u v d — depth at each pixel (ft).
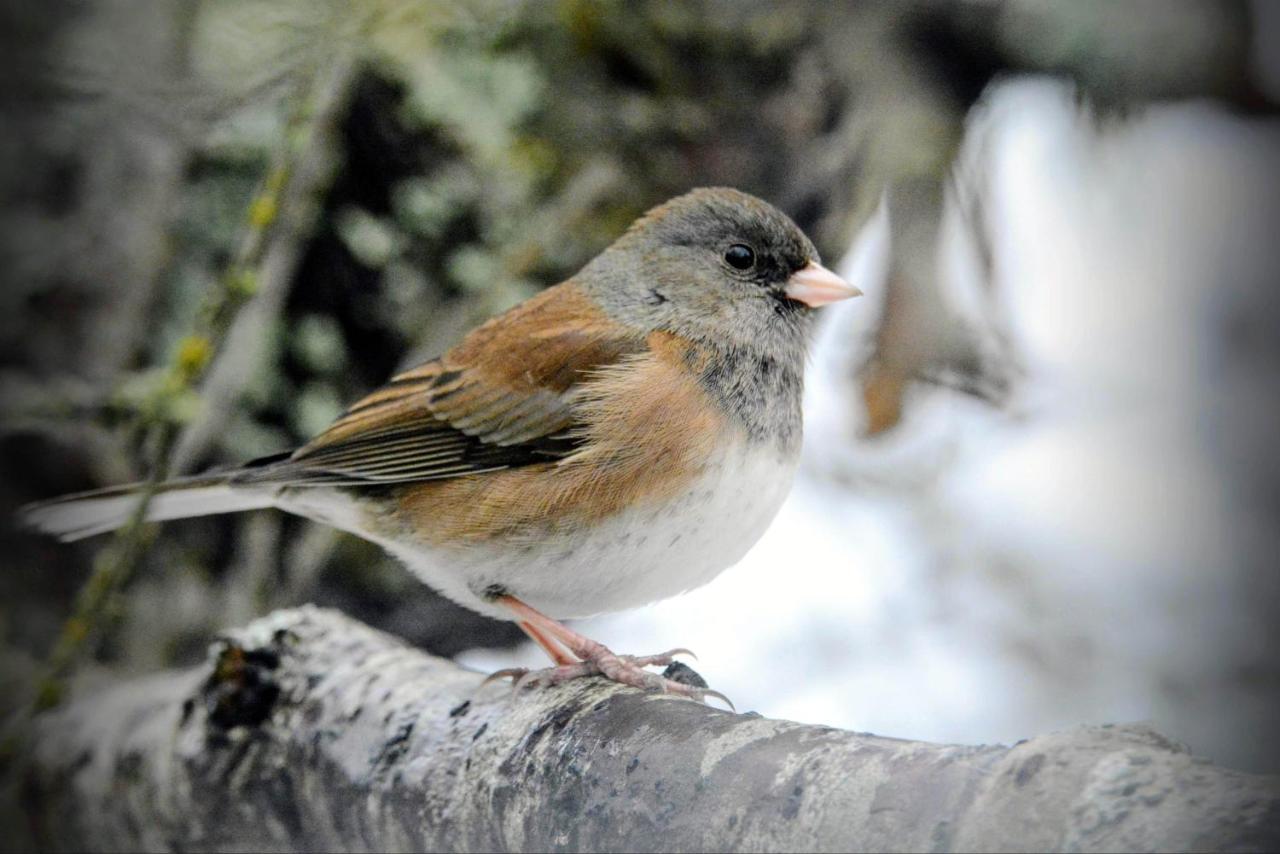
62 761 25.22
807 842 15.20
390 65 31.68
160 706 25.29
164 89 29.60
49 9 30.09
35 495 31.83
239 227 32.83
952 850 13.91
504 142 32.86
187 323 32.42
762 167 34.04
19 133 31.07
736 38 33.04
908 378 36.68
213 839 23.27
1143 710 34.19
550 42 32.83
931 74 33.55
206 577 33.19
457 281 33.68
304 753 21.94
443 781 20.16
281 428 33.27
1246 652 34.01
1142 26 32.45
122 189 31.76
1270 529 34.91
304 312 33.37
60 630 31.86
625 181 33.81
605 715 18.97
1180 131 35.14
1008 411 36.76
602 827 17.66
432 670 22.48
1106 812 13.15
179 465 29.91
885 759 15.34
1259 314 35.78
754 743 16.76
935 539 36.01
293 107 29.01
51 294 31.58
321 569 34.99
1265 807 12.47
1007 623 35.42
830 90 33.63
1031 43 32.83
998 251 35.88
